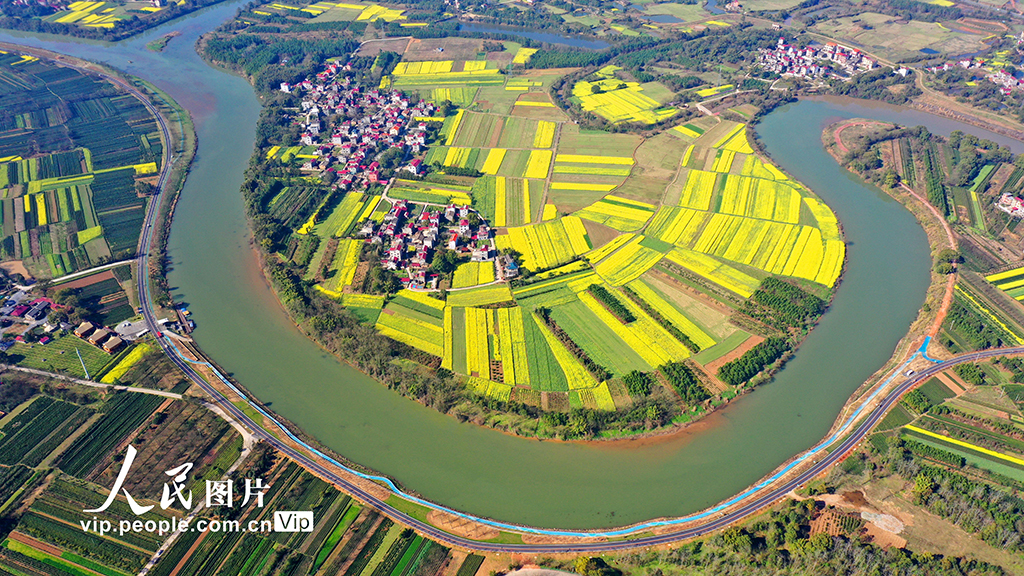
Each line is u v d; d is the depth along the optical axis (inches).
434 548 6348.4
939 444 7303.2
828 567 5969.5
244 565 6186.0
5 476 7047.2
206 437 7514.8
